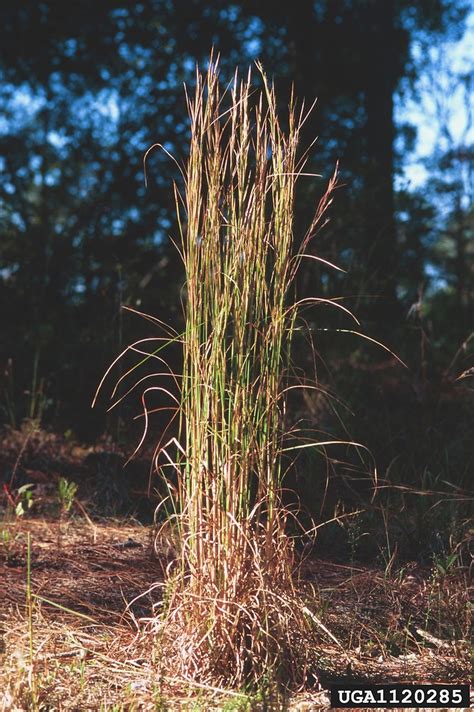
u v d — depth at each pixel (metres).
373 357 7.87
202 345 2.78
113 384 7.04
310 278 8.30
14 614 3.34
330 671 2.90
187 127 12.22
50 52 12.91
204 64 12.69
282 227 2.81
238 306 2.74
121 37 12.77
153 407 6.91
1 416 6.79
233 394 2.76
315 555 4.30
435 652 3.15
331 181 2.91
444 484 5.15
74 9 12.18
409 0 14.80
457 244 14.84
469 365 7.55
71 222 11.55
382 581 3.76
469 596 3.64
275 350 2.79
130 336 7.62
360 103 12.57
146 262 10.77
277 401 2.86
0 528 4.68
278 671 2.71
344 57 12.49
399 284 9.68
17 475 5.60
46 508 5.15
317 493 5.09
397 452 5.81
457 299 10.71
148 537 4.55
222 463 2.74
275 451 2.81
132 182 11.79
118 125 13.02
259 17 12.55
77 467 5.88
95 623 3.30
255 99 11.24
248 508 2.78
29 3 12.07
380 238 8.76
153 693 2.65
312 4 12.30
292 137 2.83
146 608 3.49
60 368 7.32
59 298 9.05
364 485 5.38
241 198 2.78
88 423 6.73
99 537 4.58
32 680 2.64
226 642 2.72
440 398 6.38
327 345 7.66
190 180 2.81
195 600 2.78
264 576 2.75
